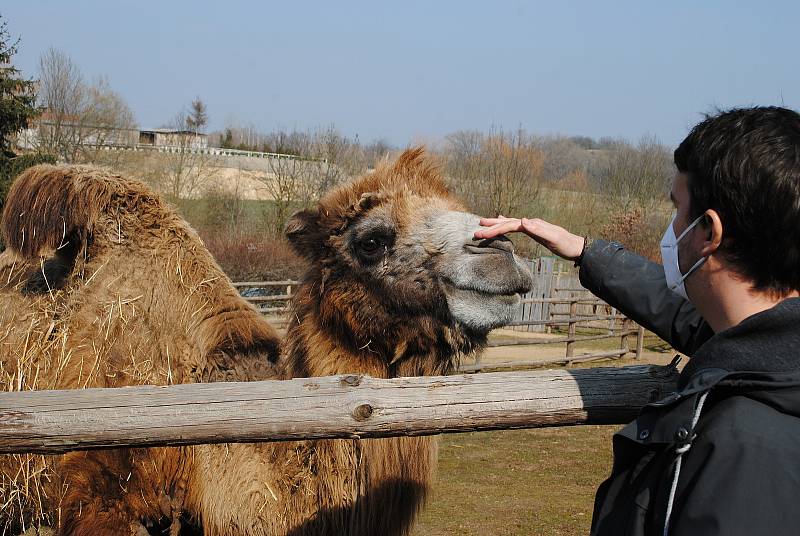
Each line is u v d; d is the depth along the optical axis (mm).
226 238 24438
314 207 4426
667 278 1945
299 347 4152
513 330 26344
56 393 2287
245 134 49906
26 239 4270
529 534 7254
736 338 1665
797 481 1471
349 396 2395
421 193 4172
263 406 2346
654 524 1696
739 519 1469
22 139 28922
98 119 30953
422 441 3891
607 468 9680
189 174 32219
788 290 1686
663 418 1732
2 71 21766
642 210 36312
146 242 4355
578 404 2473
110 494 3832
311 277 4219
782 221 1609
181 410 2307
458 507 8055
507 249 3803
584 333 25391
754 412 1585
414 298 3863
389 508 3771
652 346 21984
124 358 4059
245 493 3678
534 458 10188
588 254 2736
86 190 4301
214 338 4203
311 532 3697
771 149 1630
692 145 1795
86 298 4203
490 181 34719
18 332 4227
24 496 4051
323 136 30484
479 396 2445
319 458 3703
